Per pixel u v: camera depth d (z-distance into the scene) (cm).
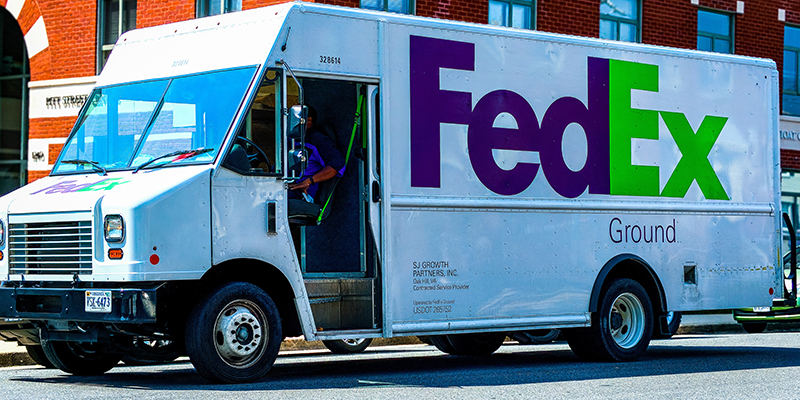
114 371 1066
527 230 1056
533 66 1072
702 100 1201
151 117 930
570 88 1098
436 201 993
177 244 840
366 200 963
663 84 1169
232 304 884
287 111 904
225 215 867
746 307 1224
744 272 1225
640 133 1145
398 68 980
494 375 999
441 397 831
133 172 901
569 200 1088
